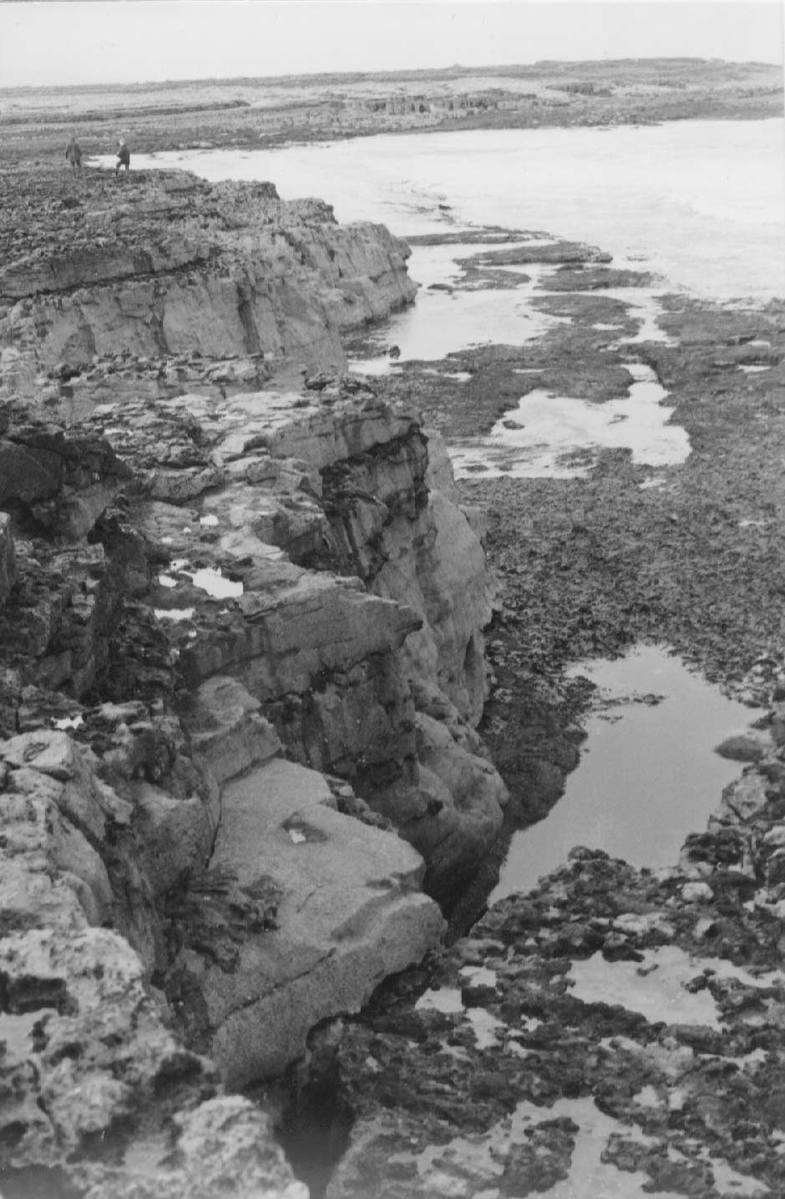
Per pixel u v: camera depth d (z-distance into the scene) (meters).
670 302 82.50
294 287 69.56
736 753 30.66
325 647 24.05
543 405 60.62
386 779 25.14
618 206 125.00
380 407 33.00
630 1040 16.52
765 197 123.62
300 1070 16.48
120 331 61.16
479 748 29.98
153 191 99.44
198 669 22.34
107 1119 10.59
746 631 37.09
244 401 33.97
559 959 18.48
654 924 19.16
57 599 19.78
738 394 60.66
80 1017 11.43
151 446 30.34
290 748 23.47
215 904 17.12
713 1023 16.88
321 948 17.06
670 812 28.56
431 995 17.80
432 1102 15.30
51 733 15.96
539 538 44.12
